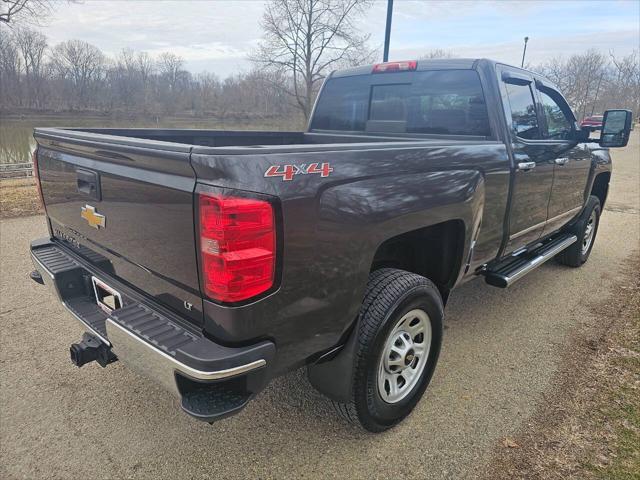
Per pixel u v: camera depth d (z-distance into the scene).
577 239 5.30
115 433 2.60
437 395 3.01
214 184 1.71
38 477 2.29
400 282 2.46
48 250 3.00
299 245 1.90
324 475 2.35
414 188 2.40
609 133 4.31
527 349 3.62
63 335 3.63
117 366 3.24
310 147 1.96
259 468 2.39
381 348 2.39
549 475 2.35
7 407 2.79
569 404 2.92
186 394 1.89
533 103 3.82
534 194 3.75
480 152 2.96
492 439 2.61
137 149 1.94
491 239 3.29
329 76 4.40
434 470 2.39
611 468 2.40
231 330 1.81
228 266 1.73
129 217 2.16
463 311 4.32
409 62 3.73
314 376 2.47
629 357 3.48
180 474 2.34
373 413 2.50
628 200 10.51
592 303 4.53
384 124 3.96
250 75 27.75
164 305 2.12
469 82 3.40
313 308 2.03
